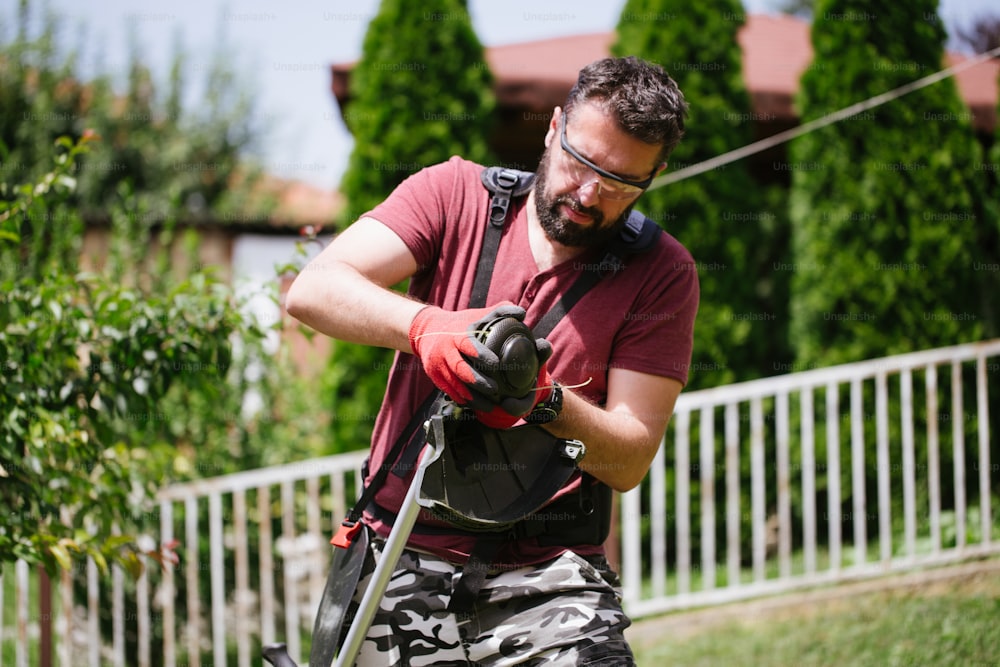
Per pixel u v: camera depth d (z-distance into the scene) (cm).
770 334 650
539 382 173
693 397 488
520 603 200
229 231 1098
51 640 424
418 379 203
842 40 581
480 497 180
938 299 580
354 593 201
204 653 505
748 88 626
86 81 1358
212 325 313
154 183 1347
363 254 198
